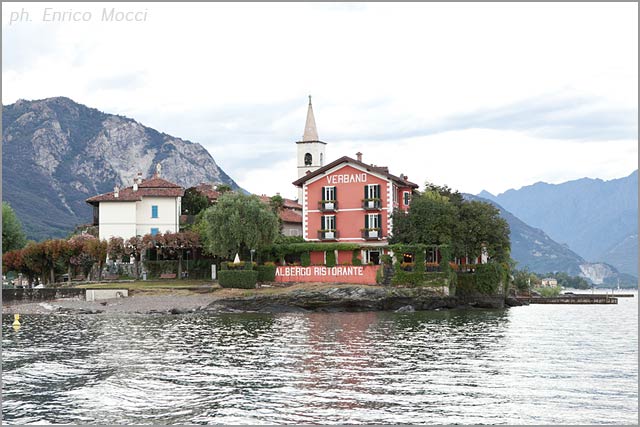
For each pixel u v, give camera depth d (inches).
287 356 1780.3
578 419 1188.5
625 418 1195.3
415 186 4160.9
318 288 3321.9
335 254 3604.8
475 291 3757.4
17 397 1336.1
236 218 3489.2
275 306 3216.0
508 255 4047.7
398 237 3668.8
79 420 1184.2
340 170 3951.8
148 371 1578.5
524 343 2086.6
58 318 2832.2
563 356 1817.2
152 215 4180.6
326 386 1417.3
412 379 1485.0
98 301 3267.7
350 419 1182.9
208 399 1312.7
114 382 1460.4
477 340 2138.3
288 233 4564.5
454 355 1811.0
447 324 2650.1
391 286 3408.0
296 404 1274.6
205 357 1766.7
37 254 3794.3
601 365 1676.9
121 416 1204.5
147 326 2506.2
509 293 4909.0
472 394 1352.1
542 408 1254.3
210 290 3363.7
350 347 1946.4
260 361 1704.0
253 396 1333.7
